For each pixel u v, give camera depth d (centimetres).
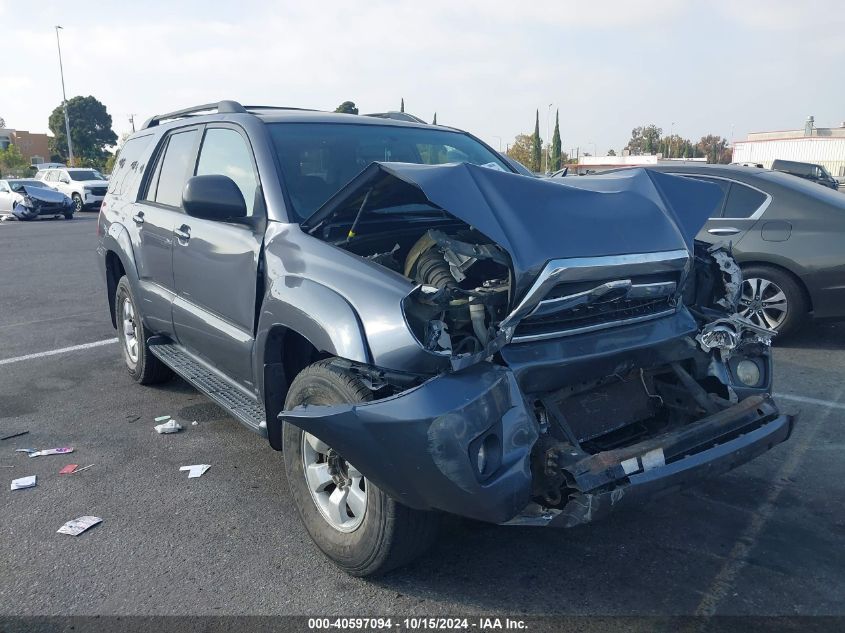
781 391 575
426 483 281
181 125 535
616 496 283
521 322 311
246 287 395
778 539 361
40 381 642
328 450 338
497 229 310
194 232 456
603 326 334
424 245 352
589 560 347
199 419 543
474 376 288
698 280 407
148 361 593
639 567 340
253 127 436
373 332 301
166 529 383
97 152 9131
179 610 315
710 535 367
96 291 1098
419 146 481
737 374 376
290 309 342
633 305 351
